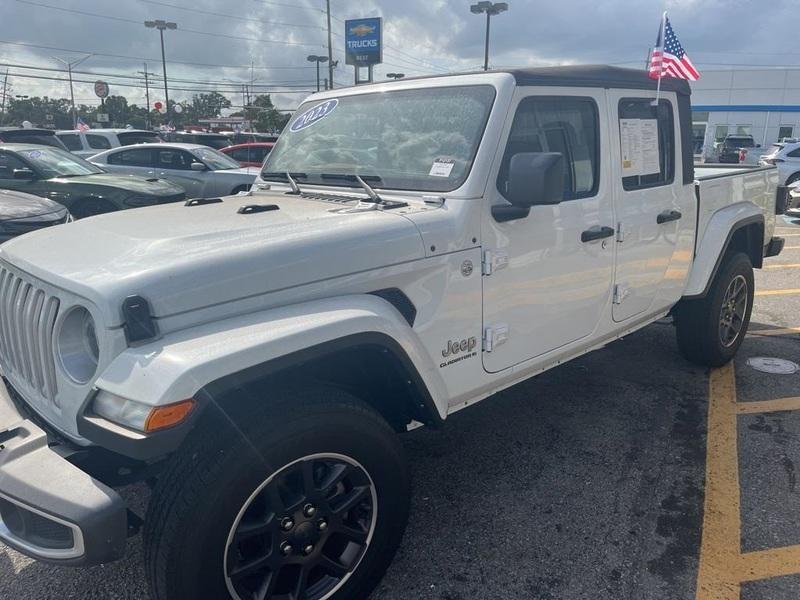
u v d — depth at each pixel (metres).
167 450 1.94
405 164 3.17
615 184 3.62
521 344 3.22
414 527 3.13
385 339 2.43
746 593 2.67
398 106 3.38
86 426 2.05
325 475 2.35
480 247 2.90
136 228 2.68
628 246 3.75
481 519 3.19
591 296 3.57
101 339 2.09
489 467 3.67
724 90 44.28
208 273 2.21
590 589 2.71
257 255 2.31
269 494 2.21
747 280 5.00
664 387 4.76
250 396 2.26
